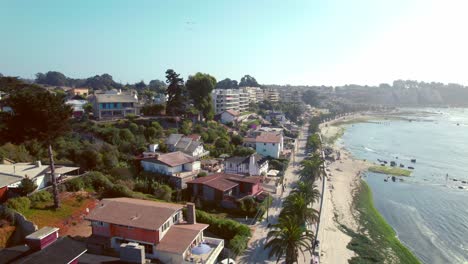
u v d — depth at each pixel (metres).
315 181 90.81
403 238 60.78
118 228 38.50
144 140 91.38
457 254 55.06
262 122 180.25
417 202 80.88
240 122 161.00
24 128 42.56
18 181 47.03
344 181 95.12
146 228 36.62
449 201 81.56
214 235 49.22
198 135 107.44
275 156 108.75
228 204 61.62
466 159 130.12
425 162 125.19
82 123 92.25
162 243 37.28
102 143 78.44
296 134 165.88
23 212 42.78
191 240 37.97
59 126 44.84
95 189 56.81
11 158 61.81
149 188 63.34
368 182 98.25
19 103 42.41
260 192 68.94
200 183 64.12
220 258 43.88
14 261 26.86
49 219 43.75
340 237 57.41
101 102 106.19
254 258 45.22
